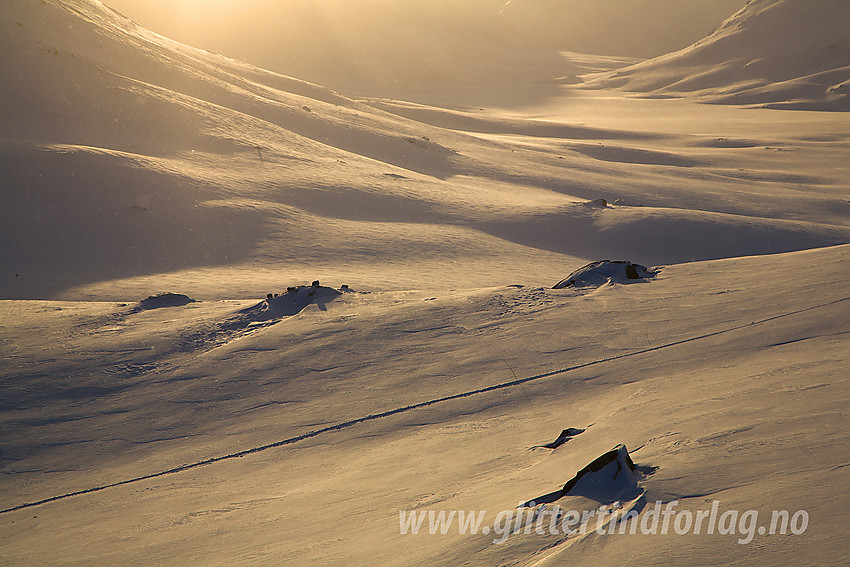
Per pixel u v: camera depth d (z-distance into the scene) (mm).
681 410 7879
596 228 44938
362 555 5148
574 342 13672
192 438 11000
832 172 82125
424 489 7062
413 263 35469
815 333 11469
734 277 17812
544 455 7531
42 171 39250
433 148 71938
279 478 8883
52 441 11203
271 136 59375
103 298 27266
